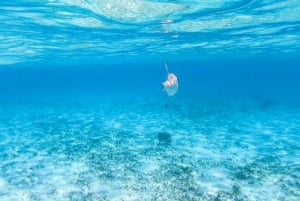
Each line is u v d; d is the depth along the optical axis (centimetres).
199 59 5047
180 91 5841
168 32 1966
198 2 1215
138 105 3167
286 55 4334
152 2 1214
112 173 1080
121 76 15238
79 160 1241
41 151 1405
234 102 3238
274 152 1345
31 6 1259
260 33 2089
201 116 2328
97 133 1780
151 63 5753
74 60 4209
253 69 11038
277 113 2464
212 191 922
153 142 1527
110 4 1243
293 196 890
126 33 1978
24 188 966
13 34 1864
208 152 1343
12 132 1917
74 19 1526
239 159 1244
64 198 888
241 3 1248
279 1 1240
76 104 3581
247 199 868
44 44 2339
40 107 3356
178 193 905
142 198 877
